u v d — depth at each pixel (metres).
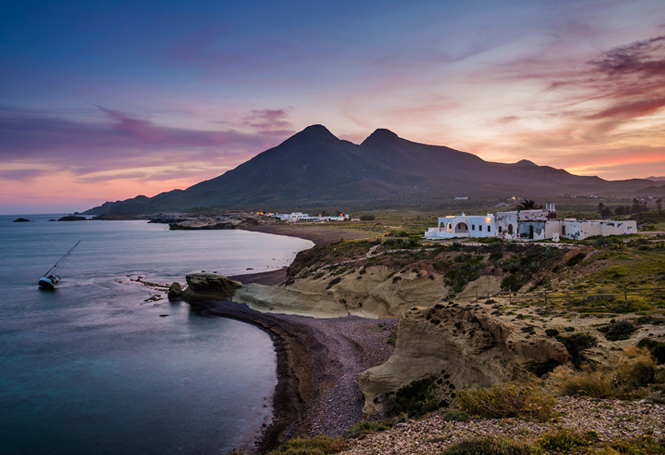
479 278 48.84
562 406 15.13
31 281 93.56
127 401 33.03
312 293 60.97
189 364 41.31
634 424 12.21
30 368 40.38
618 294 29.05
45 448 26.53
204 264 118.12
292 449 17.92
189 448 26.25
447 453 12.43
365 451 14.80
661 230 83.12
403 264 57.91
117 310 65.56
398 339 31.12
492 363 23.28
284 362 41.44
